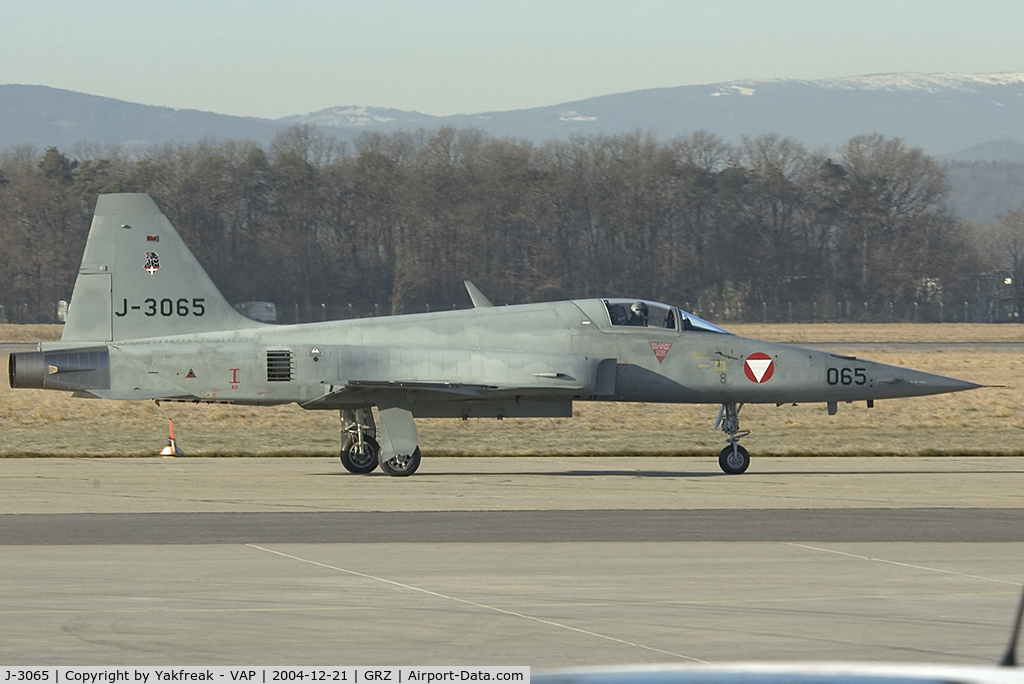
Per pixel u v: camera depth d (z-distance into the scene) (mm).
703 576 42938
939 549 48688
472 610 37500
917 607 38406
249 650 32906
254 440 99875
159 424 114250
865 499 64312
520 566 44531
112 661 31750
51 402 137000
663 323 78875
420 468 80625
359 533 51688
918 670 15367
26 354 71688
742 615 37188
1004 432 112250
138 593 39469
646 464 84562
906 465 84938
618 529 53250
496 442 99688
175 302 75500
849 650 33281
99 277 74750
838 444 100250
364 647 33281
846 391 79312
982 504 62531
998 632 35344
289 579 41875
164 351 72375
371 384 71375
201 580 41594
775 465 84750
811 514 58344
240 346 73062
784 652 33031
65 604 37812
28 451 88500
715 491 67562
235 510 58500
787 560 46062
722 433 109312
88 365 71625
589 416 125125
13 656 32094
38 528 52469
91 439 99250
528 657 32469
